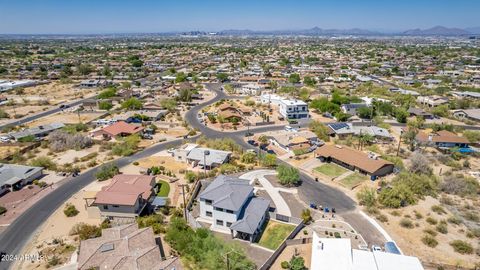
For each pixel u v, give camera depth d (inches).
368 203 2513.5
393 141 3983.8
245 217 2150.6
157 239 2060.8
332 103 5255.9
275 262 1870.1
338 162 3321.9
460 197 2662.4
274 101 5831.7
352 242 2063.2
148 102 5920.3
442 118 5064.0
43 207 2469.2
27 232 2151.8
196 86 7519.7
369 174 2997.0
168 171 3107.8
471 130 4421.8
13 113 5260.8
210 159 3255.4
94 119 4926.2
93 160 3390.7
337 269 1670.8
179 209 2407.7
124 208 2269.9
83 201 2564.0
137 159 3444.9
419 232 2169.0
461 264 1865.2
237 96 6692.9
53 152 3617.1
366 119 4970.5
